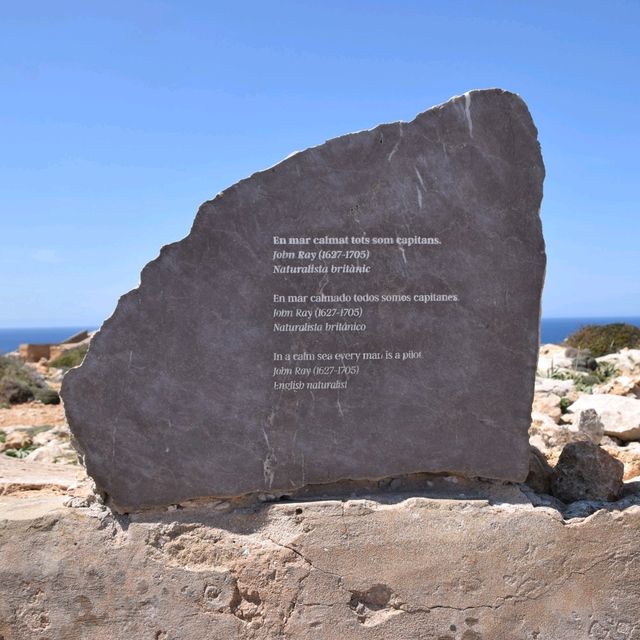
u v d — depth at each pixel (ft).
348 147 3.91
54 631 3.77
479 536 3.89
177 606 3.80
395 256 3.96
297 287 3.90
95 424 3.82
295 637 3.80
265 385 3.91
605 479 4.36
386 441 3.99
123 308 3.81
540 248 4.03
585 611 3.91
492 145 3.99
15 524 3.79
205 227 3.84
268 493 3.98
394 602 3.84
